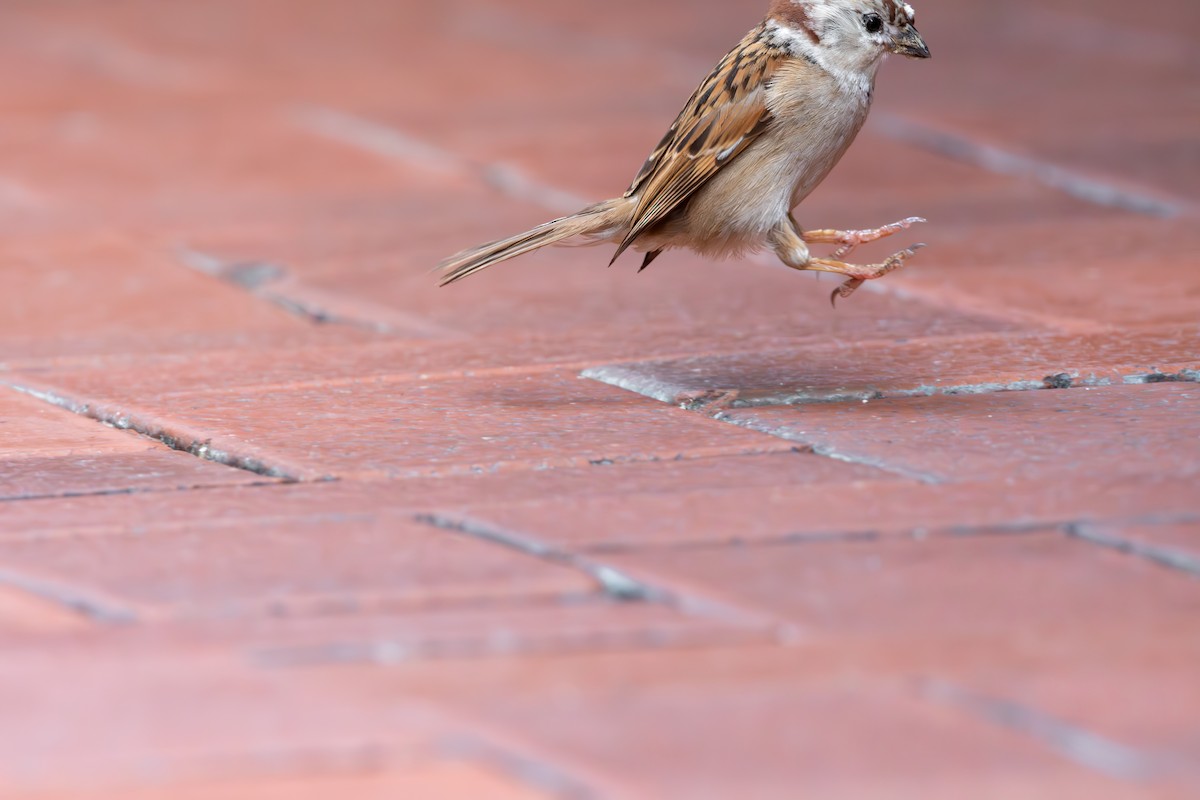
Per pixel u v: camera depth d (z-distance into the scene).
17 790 5.40
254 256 15.49
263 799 5.32
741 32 29.20
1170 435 9.28
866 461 9.01
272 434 9.82
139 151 20.52
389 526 8.07
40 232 16.52
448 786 5.38
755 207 10.23
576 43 28.53
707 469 8.95
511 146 20.39
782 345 11.77
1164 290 13.08
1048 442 9.23
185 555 7.68
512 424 9.97
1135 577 7.16
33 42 29.41
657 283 14.22
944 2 31.88
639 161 19.36
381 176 19.08
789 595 7.01
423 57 27.33
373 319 13.16
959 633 6.57
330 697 6.07
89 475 9.14
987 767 5.45
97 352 12.22
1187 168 18.14
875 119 21.72
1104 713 5.84
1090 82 23.95
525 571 7.38
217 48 28.47
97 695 6.11
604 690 6.10
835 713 5.87
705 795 5.28
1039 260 14.42
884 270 10.06
